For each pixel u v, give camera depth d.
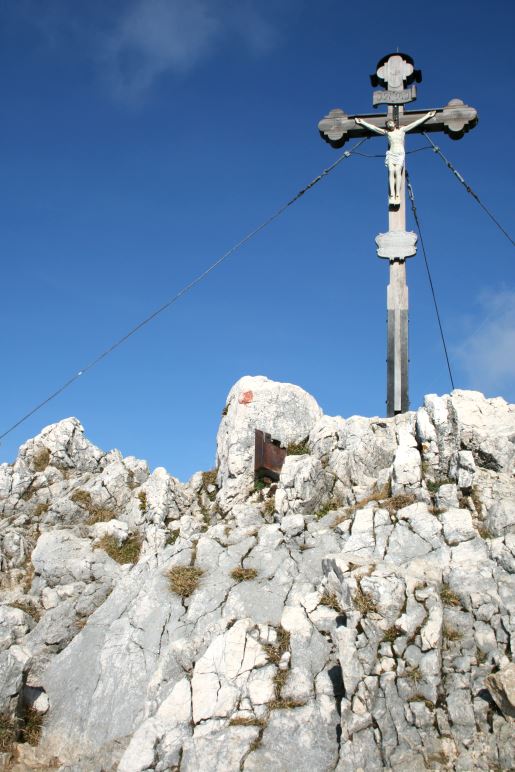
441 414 19.09
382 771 12.36
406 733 12.59
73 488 23.78
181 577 17.14
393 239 23.47
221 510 21.77
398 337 22.97
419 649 13.35
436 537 16.53
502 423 20.42
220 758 13.01
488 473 18.70
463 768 12.16
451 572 15.37
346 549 16.77
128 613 16.95
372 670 13.23
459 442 19.23
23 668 15.26
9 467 24.81
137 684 15.45
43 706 15.58
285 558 17.23
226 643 14.59
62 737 15.11
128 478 23.80
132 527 21.52
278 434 23.34
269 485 22.08
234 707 13.70
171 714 13.73
